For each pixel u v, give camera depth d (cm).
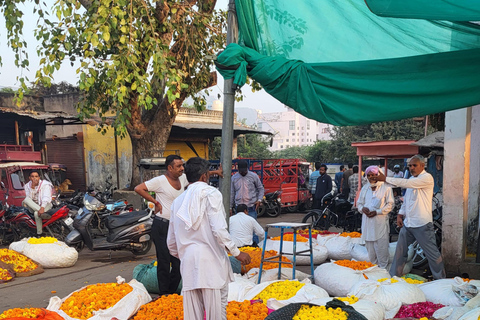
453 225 645
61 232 941
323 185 1226
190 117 2214
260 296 468
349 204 1064
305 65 441
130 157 1822
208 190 338
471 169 754
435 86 413
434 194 904
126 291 463
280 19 466
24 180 1154
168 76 906
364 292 465
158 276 530
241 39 462
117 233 825
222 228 327
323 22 457
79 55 1077
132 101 1148
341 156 3509
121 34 923
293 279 542
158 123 1229
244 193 823
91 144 1916
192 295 334
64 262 751
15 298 576
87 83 845
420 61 416
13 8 955
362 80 428
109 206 1000
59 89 2388
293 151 6300
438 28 439
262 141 3666
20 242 777
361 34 454
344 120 434
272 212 1567
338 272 548
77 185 1958
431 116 1153
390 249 719
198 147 2077
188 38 1106
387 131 3125
